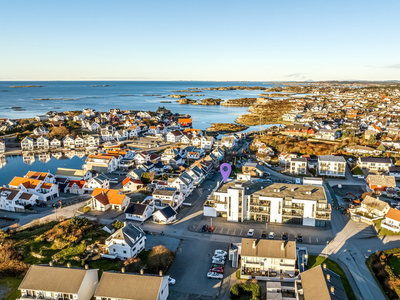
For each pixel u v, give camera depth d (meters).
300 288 56.22
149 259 69.50
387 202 99.75
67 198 111.75
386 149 162.25
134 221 91.88
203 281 64.00
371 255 72.50
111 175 140.00
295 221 89.69
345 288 60.88
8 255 69.06
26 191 107.94
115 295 52.72
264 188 96.44
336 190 115.25
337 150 162.38
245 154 167.62
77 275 55.72
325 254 73.25
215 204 94.19
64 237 77.38
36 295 55.56
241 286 59.81
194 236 82.94
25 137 199.62
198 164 134.75
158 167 141.88
